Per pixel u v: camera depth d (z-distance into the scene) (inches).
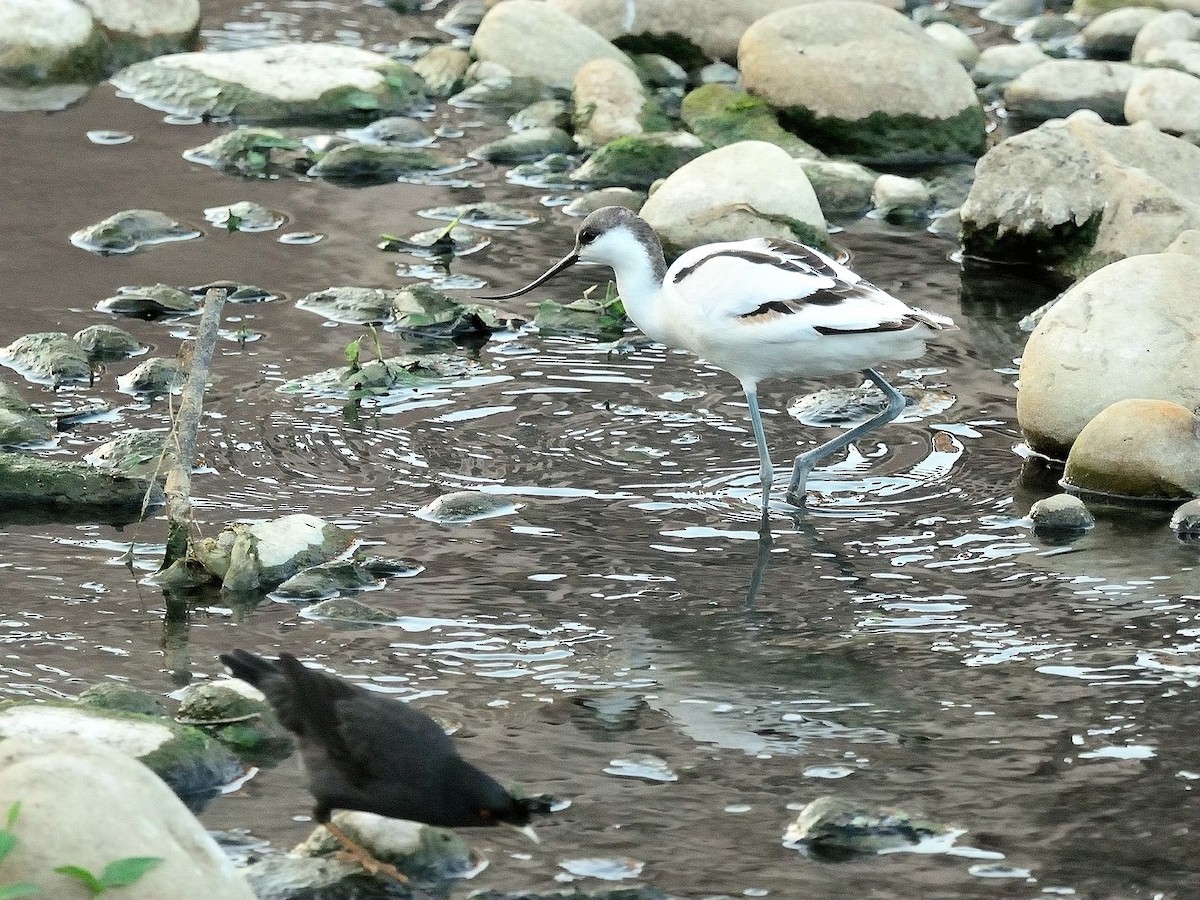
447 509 453.7
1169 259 511.5
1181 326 493.4
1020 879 304.0
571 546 440.5
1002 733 355.3
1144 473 469.7
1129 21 892.6
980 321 605.6
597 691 370.6
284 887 297.0
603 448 502.6
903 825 317.7
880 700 368.5
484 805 289.7
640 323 501.0
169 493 421.7
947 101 760.3
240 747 346.9
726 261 469.7
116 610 402.3
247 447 492.1
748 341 460.8
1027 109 816.9
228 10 938.1
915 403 537.3
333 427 508.1
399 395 533.3
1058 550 442.6
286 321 587.2
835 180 716.7
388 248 655.8
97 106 800.3
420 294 593.9
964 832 319.0
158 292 593.9
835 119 764.0
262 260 638.5
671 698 368.2
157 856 251.1
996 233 657.6
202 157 741.3
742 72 792.9
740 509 465.7
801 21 781.9
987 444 509.7
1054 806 327.6
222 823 319.6
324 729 295.1
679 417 527.2
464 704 363.6
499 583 419.5
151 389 528.1
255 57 821.2
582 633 396.2
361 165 737.0
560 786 332.8
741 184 646.5
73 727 330.6
